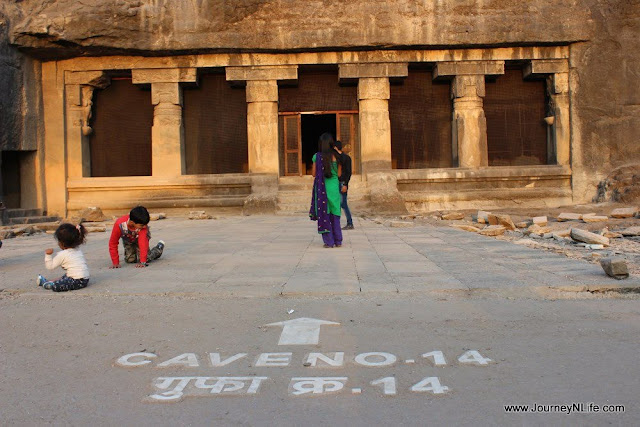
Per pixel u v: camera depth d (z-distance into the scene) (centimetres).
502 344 380
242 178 1834
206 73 1884
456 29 1739
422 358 354
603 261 592
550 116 1884
